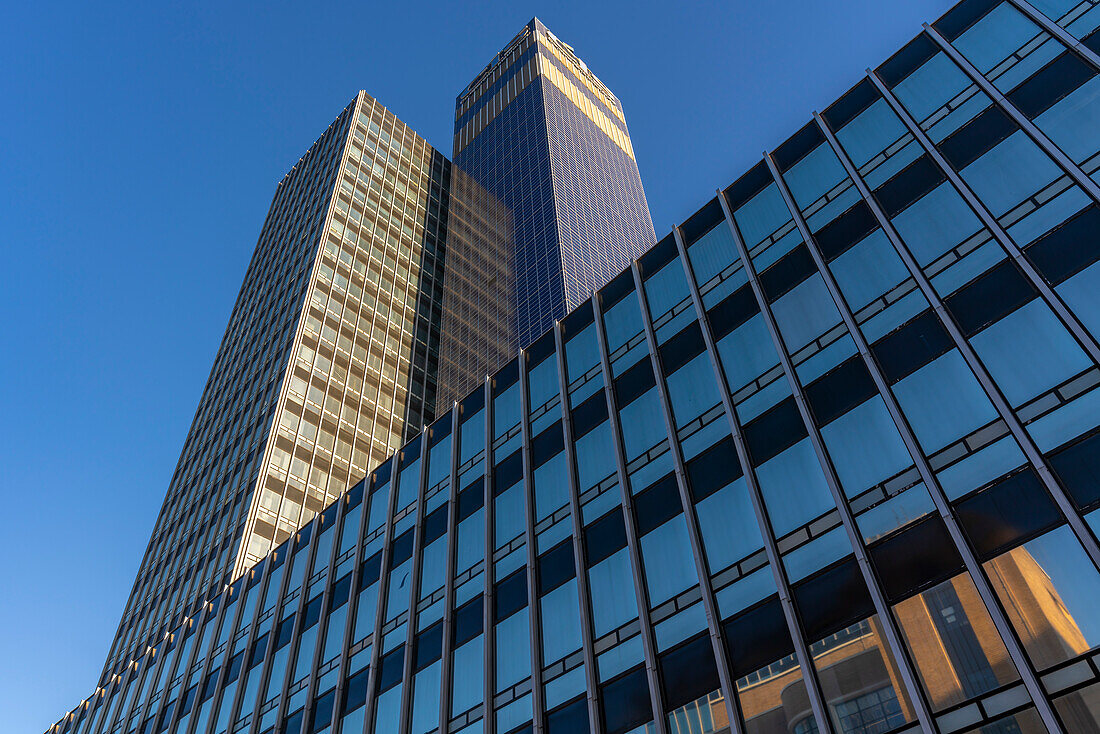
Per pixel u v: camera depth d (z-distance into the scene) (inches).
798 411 957.2
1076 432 718.5
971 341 849.5
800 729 747.4
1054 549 674.8
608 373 1278.3
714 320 1165.7
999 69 1056.2
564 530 1152.2
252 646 1668.3
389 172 4510.3
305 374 3029.0
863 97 1222.3
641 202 5526.6
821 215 1132.5
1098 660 609.3
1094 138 885.2
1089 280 791.7
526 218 4581.7
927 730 668.7
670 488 1039.6
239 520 2496.3
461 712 1112.2
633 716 895.7
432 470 1533.0
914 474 804.6
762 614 840.9
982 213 936.3
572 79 6205.7
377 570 1485.0
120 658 2576.3
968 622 691.4
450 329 3880.4
